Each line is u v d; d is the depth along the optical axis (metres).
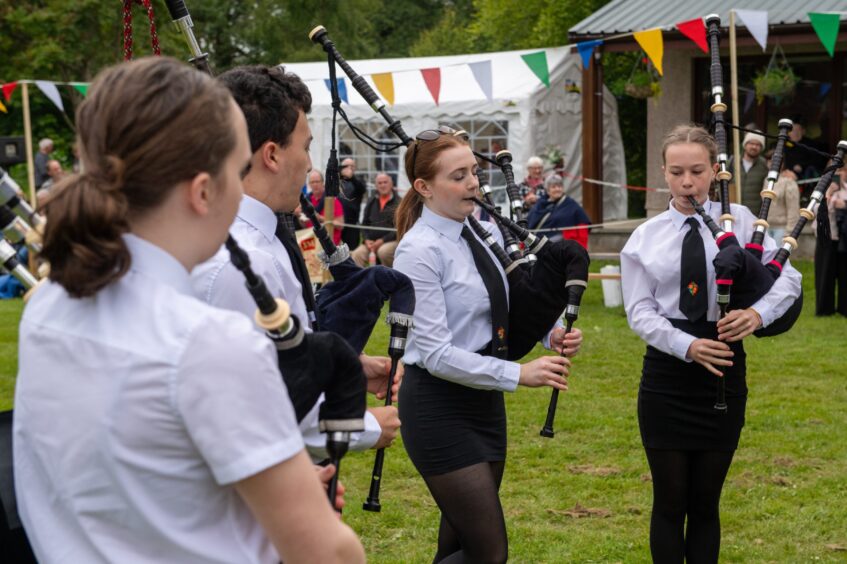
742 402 3.63
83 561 1.42
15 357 9.13
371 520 4.96
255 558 1.47
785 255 3.61
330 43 3.26
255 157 2.23
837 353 8.66
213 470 1.36
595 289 12.77
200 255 1.47
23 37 23.88
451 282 3.20
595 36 14.14
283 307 1.63
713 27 3.93
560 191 11.34
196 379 1.35
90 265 1.36
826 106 14.81
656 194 15.73
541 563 4.43
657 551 3.65
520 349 3.32
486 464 3.17
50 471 1.43
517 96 14.25
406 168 3.33
